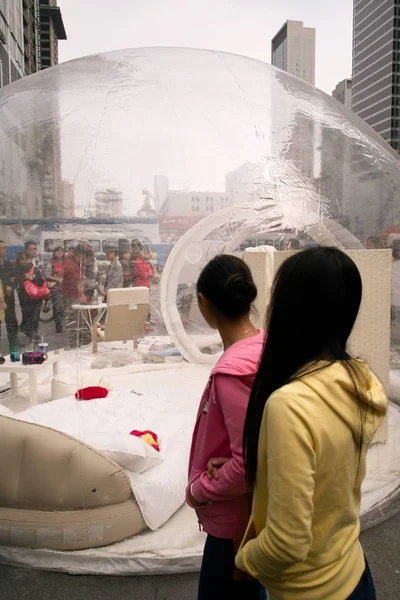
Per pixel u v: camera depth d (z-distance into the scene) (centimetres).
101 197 421
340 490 112
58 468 248
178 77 452
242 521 152
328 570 114
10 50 3325
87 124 421
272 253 408
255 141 432
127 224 438
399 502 303
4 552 252
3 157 413
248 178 423
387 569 247
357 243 421
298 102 456
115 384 497
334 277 112
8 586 234
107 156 420
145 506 260
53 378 456
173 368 564
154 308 569
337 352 116
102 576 241
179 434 327
